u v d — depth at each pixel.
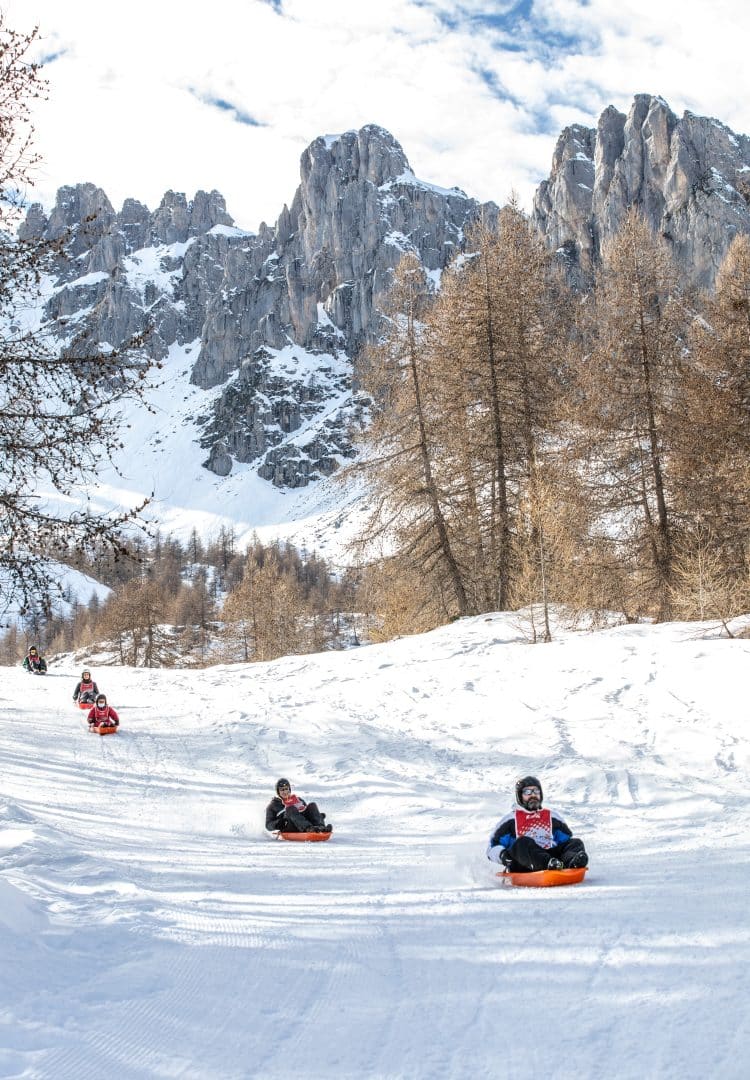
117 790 13.75
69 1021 3.39
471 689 20.09
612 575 26.55
